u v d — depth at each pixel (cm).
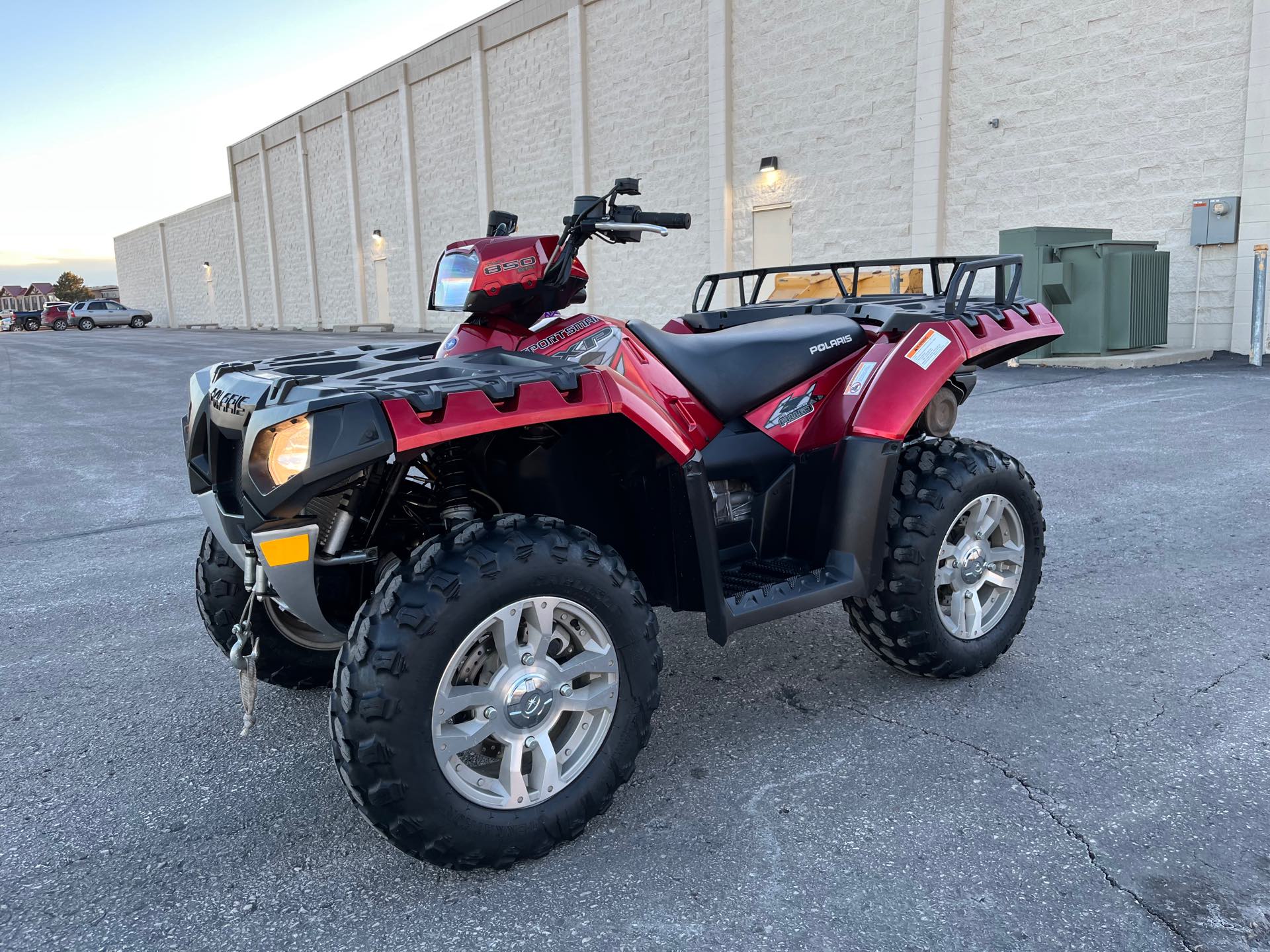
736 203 1850
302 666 317
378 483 236
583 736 231
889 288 1223
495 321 275
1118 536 463
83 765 284
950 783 252
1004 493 310
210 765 282
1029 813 235
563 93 2253
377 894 216
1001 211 1388
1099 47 1239
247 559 233
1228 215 1120
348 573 266
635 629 232
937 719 288
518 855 219
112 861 233
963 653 306
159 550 538
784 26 1688
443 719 208
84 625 413
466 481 244
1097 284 1088
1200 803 236
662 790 255
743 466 301
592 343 271
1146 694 298
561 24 2219
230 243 4531
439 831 208
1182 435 686
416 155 2900
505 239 268
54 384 1697
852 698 307
